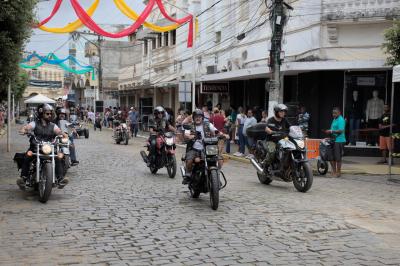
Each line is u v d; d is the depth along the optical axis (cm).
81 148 2133
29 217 771
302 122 1853
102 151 2005
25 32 1218
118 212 813
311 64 1812
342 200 964
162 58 3731
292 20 2102
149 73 4088
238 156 1825
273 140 1115
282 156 1064
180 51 3422
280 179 1096
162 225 728
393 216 820
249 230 705
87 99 6444
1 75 1227
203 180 906
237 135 1917
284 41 1995
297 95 2073
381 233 700
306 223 752
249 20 2452
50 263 548
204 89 2595
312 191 1072
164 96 3844
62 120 1318
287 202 923
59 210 824
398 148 1805
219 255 583
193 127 941
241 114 1855
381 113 1881
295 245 632
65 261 555
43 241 636
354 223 756
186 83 2277
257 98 2378
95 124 4031
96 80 5838
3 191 1009
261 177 1162
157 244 627
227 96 2744
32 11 1209
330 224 747
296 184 1062
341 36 1858
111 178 1224
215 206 835
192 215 799
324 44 1870
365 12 1795
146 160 1324
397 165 1639
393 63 1552
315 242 647
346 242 650
